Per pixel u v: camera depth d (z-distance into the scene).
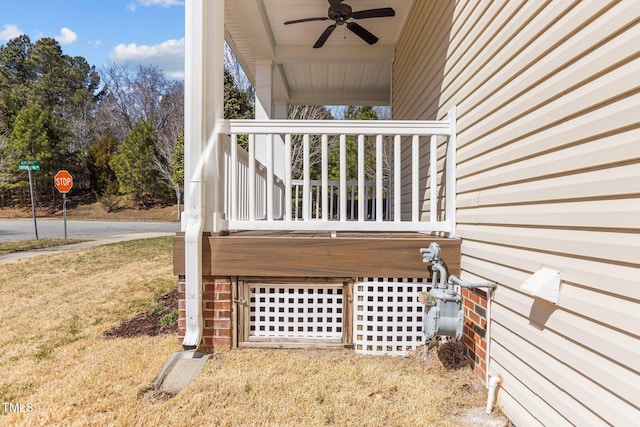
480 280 2.29
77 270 6.11
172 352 2.71
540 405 1.65
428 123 2.76
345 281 2.75
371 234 3.26
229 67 17.11
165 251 8.24
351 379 2.30
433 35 3.43
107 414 1.90
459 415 1.94
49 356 2.69
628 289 1.19
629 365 1.18
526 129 1.78
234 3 3.75
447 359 2.55
